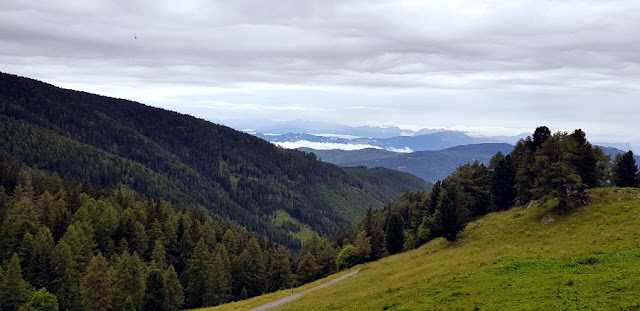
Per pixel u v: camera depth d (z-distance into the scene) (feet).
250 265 385.09
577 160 241.76
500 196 320.09
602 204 211.82
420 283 147.43
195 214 564.71
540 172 232.12
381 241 382.01
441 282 138.62
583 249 145.79
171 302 309.63
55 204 403.13
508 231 221.66
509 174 316.60
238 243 472.85
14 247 338.95
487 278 130.52
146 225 443.32
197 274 349.41
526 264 138.82
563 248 155.33
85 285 277.44
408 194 599.98
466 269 151.64
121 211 472.44
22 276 299.38
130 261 305.53
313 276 381.60
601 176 254.06
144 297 263.29
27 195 466.70
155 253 381.19
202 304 345.92
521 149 347.56
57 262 307.37
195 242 450.71
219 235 503.20
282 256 378.94
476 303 107.04
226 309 226.99
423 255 247.70
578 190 226.79
